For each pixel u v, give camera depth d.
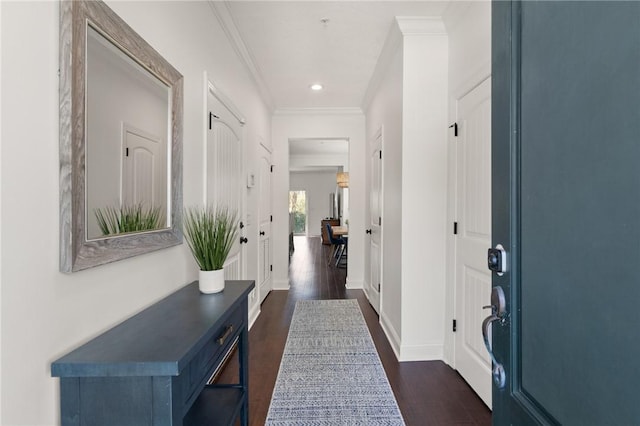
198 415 1.44
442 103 2.48
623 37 0.47
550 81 0.63
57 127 0.88
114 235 1.11
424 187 2.49
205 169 2.04
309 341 2.87
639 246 0.45
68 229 0.89
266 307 3.89
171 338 1.00
